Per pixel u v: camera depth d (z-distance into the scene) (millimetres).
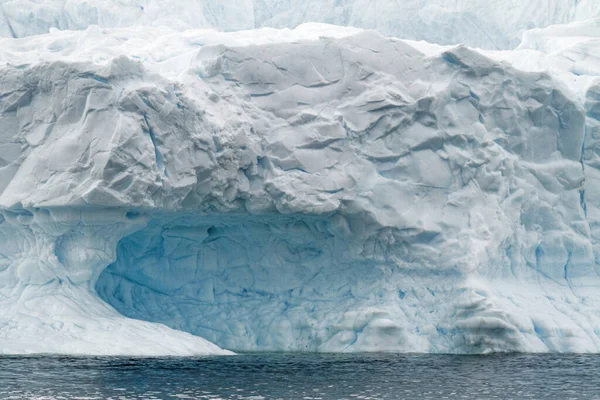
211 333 57469
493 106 59875
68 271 51656
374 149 57250
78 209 49750
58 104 50375
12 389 36375
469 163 58469
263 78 56281
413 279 57688
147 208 50688
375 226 56750
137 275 58906
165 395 35750
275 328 57500
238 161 53938
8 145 51344
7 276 52375
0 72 51219
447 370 46031
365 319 56156
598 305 59906
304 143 55750
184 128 51688
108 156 48625
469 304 55375
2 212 51625
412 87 57875
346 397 36531
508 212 59781
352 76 57406
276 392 37344
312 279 59156
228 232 58812
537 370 46562
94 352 47375
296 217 56719
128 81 50500
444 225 57625
